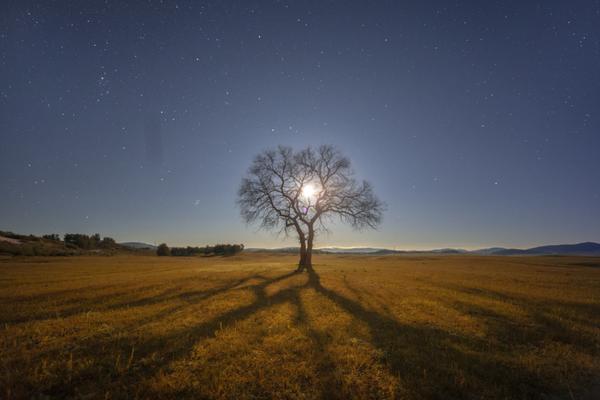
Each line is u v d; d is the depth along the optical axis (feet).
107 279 68.39
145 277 73.15
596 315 32.89
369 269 104.88
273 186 108.68
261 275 78.23
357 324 28.09
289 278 70.13
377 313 33.01
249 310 33.94
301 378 16.88
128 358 19.42
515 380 16.92
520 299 42.32
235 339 23.24
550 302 39.96
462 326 27.81
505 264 151.74
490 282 63.36
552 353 20.95
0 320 29.30
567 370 18.22
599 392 15.81
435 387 15.80
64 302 38.78
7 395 14.39
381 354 20.30
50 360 18.67
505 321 29.78
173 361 18.84
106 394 14.48
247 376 16.96
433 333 25.57
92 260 211.82
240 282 61.82
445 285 57.26
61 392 15.25
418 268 114.11
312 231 107.14
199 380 16.39
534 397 15.39
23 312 32.60
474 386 15.97
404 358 19.92
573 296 45.27
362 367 18.52
